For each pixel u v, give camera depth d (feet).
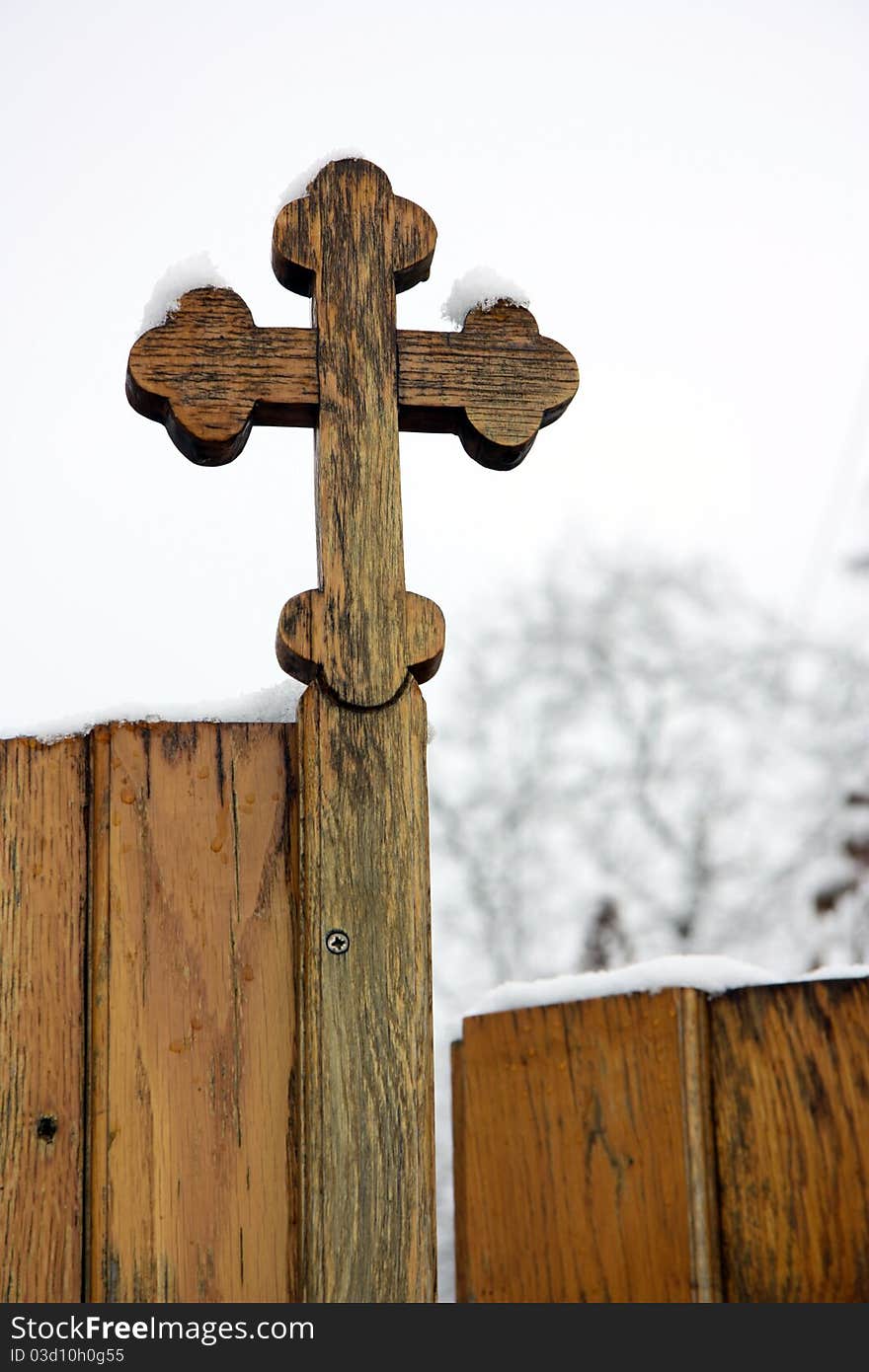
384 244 6.59
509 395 6.52
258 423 6.45
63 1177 5.57
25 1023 5.71
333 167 6.64
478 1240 5.46
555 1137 5.34
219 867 5.95
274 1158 5.66
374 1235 5.50
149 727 6.08
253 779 6.07
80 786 6.00
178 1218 5.56
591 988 5.39
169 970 5.82
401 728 6.01
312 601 6.08
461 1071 5.77
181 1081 5.70
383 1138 5.60
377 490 6.27
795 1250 4.89
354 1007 5.71
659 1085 5.13
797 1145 4.97
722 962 5.26
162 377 6.26
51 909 5.84
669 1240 4.99
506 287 6.68
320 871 5.82
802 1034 5.04
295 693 6.30
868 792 28.96
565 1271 5.20
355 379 6.39
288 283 6.67
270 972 5.86
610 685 31.32
